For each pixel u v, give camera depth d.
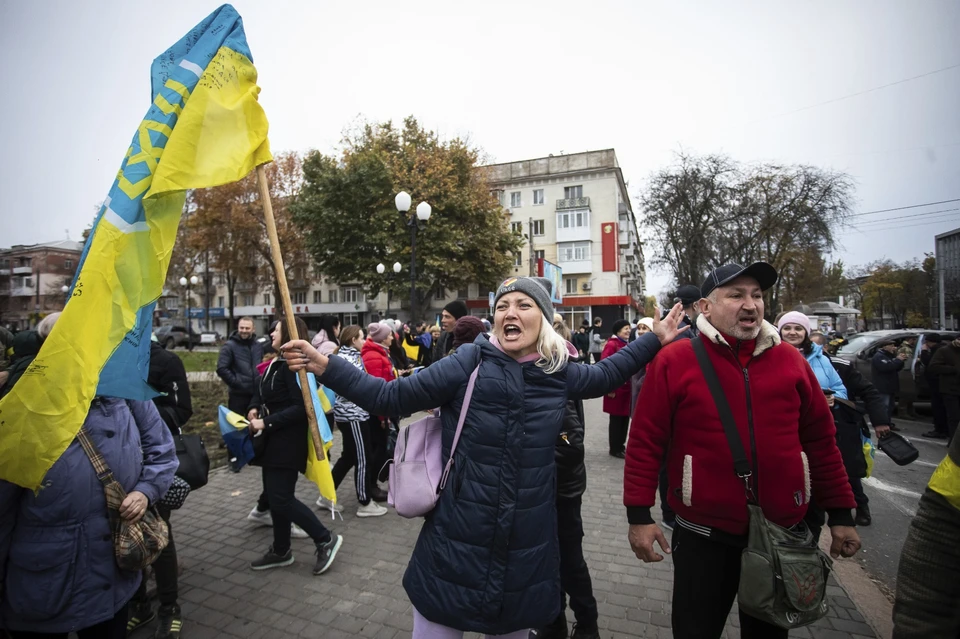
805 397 2.00
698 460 1.94
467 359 1.87
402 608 3.12
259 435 3.37
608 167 37.72
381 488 5.50
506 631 1.72
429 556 1.77
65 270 43.66
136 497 2.08
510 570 1.72
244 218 30.17
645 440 2.08
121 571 2.06
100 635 2.04
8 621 1.89
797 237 21.88
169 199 2.07
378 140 27.67
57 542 1.89
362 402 1.85
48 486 1.88
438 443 1.91
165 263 2.07
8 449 1.72
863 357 10.16
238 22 2.30
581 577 2.56
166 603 2.82
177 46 2.17
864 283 42.50
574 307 38.06
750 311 1.96
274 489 3.46
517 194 40.22
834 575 3.60
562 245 38.53
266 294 52.25
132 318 1.98
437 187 25.78
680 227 23.22
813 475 2.05
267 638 2.83
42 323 2.45
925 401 9.72
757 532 1.79
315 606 3.15
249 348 5.96
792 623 1.70
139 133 2.05
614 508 4.88
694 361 2.02
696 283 22.92
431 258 25.22
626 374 2.14
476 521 1.72
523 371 1.83
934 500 1.36
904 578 1.40
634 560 3.78
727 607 1.93
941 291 27.45
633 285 53.41
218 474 6.05
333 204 25.91
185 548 4.02
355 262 25.88
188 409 3.75
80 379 1.81
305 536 4.23
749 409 1.92
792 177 21.66
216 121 2.13
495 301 1.95
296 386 3.44
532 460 1.78
